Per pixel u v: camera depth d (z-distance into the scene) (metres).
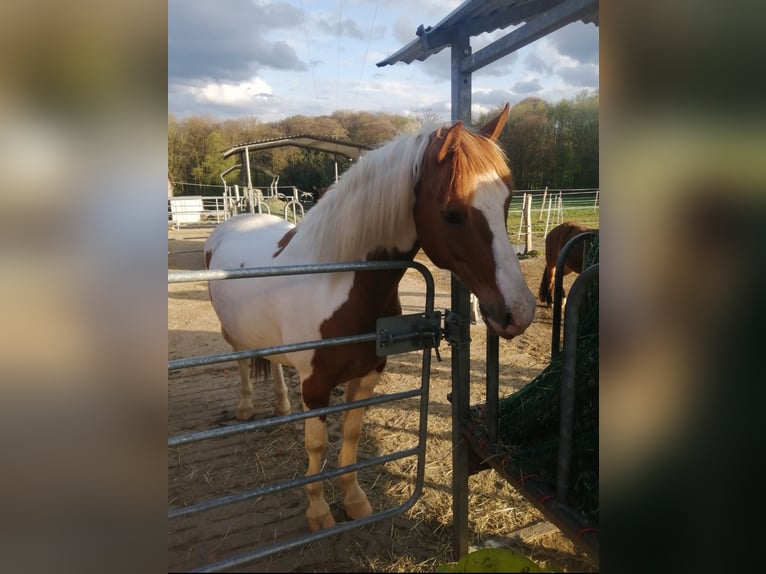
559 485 1.34
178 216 18.19
